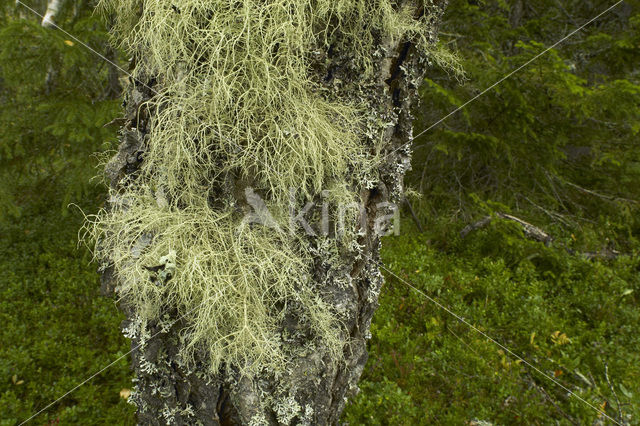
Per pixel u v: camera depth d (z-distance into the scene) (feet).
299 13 3.83
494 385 9.04
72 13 12.09
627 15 16.35
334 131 4.28
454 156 16.44
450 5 14.28
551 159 14.80
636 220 15.31
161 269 4.02
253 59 4.05
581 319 11.73
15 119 13.07
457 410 8.63
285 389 4.44
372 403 8.46
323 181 4.45
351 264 4.65
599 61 15.51
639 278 13.14
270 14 3.90
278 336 4.41
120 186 4.60
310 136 4.08
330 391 4.68
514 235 13.93
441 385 9.30
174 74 4.07
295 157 4.16
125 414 8.84
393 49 4.50
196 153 4.03
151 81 4.39
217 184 4.36
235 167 4.21
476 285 12.25
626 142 15.65
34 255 14.19
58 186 16.38
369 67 4.32
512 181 16.60
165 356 4.33
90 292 12.53
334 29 4.04
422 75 4.84
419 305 11.42
